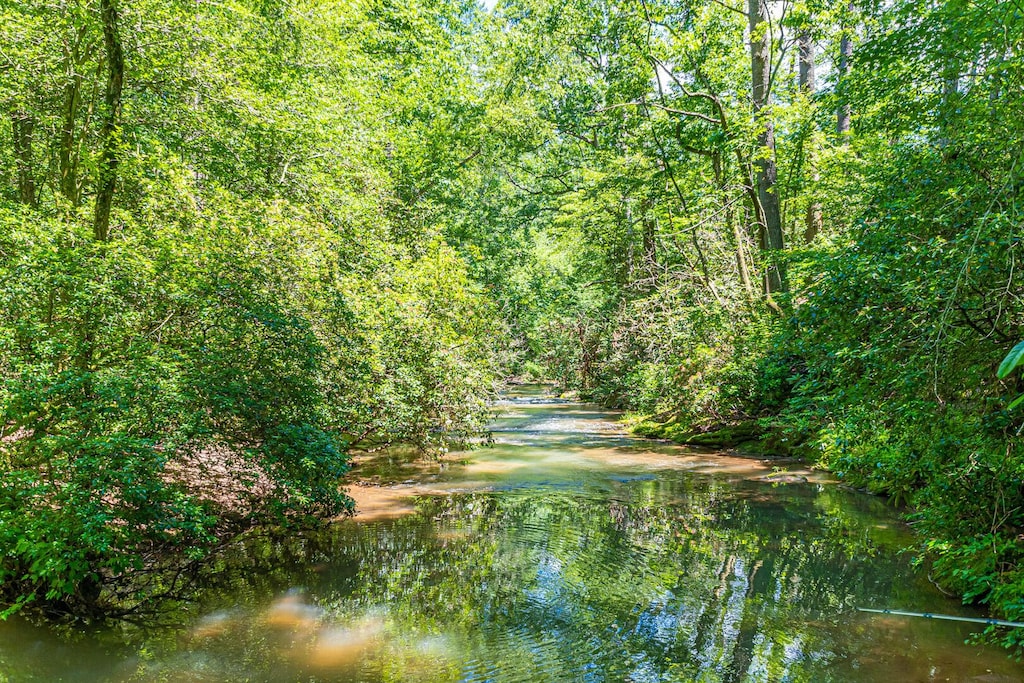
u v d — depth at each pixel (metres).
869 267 6.25
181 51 9.92
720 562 7.54
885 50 10.78
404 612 6.11
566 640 5.54
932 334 5.61
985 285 5.67
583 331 28.83
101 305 6.80
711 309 17.42
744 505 10.25
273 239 9.30
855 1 13.72
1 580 5.60
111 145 9.05
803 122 17.12
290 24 12.73
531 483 11.84
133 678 4.81
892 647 5.32
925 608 6.15
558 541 8.35
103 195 8.69
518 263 29.19
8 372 5.89
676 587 6.77
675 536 8.58
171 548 7.47
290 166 13.22
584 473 12.80
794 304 11.76
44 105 10.24
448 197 24.53
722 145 17.17
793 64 20.44
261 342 7.80
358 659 5.17
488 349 15.08
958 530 6.24
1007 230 5.29
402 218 17.98
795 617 5.96
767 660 5.12
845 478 11.88
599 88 23.44
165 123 11.31
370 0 17.00
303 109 12.94
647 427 18.38
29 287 6.30
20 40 8.99
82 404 6.03
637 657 5.21
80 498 5.65
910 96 10.54
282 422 7.88
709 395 16.14
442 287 13.24
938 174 6.94
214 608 6.18
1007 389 6.11
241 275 8.12
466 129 22.73
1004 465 5.71
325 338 9.62
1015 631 5.23
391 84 20.75
